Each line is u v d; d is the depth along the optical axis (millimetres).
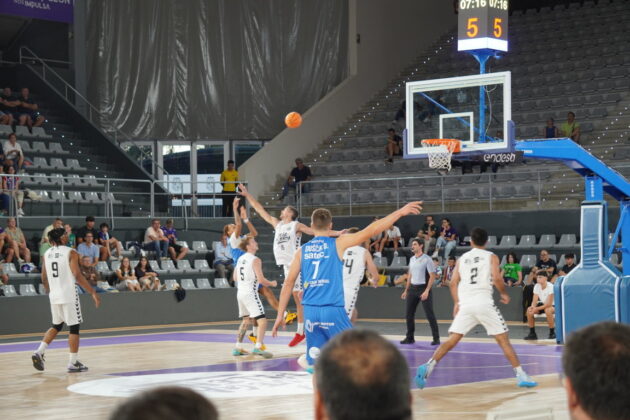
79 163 24797
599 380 1674
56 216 21797
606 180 13266
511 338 15453
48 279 11195
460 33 13492
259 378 10289
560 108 26094
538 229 21688
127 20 27531
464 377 10227
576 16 30766
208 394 9000
